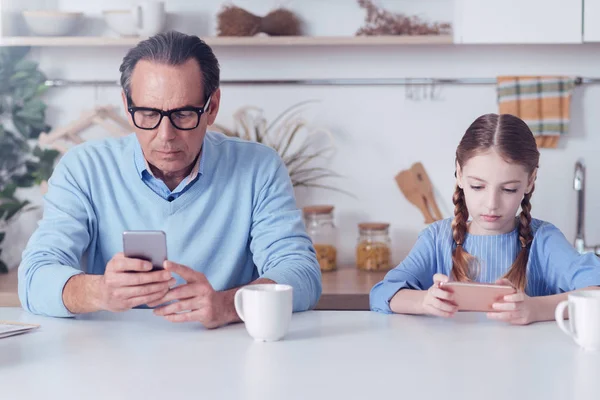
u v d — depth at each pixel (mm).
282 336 1188
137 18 2576
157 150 1448
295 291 1411
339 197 2822
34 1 2727
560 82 2678
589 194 2791
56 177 1645
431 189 2789
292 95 2799
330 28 2752
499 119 1547
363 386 945
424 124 2803
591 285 1444
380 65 2791
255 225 1646
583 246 2695
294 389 933
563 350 1120
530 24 2559
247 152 1688
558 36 2561
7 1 2688
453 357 1082
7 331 1223
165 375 995
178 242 1619
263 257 1589
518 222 1681
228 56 2793
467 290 1277
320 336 1214
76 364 1051
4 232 2703
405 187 2779
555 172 2791
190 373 1003
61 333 1245
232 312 1285
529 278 1605
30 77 2738
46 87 2766
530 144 1540
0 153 2760
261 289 1242
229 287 1648
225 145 1688
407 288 1455
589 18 2549
